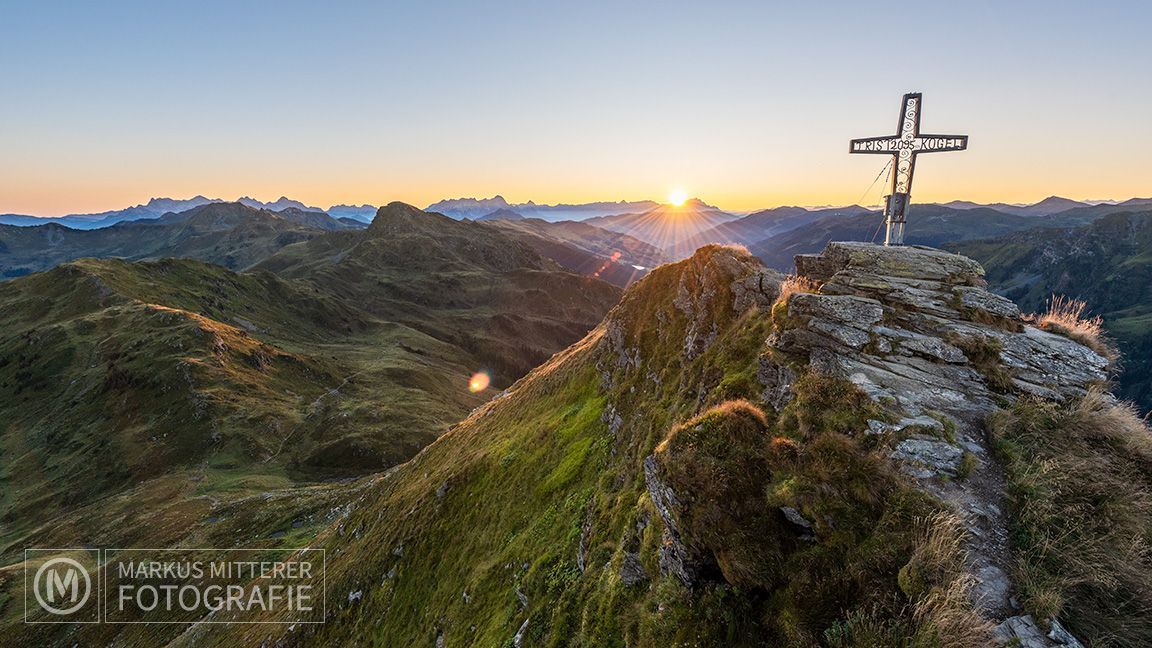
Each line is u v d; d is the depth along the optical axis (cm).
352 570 4678
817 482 1056
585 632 1648
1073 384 1254
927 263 1853
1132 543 869
